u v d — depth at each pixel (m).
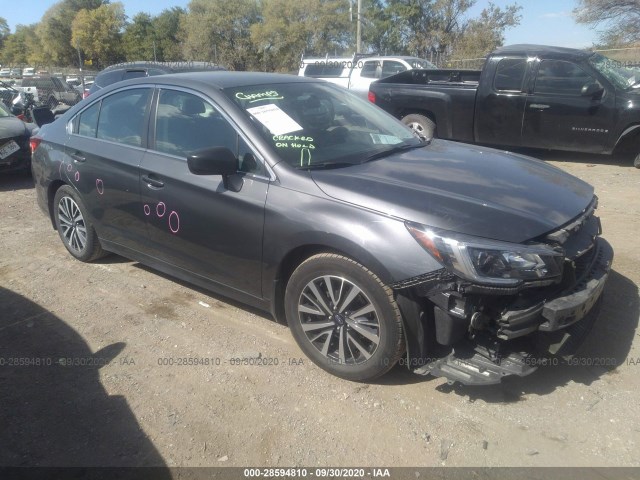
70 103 19.20
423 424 2.87
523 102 8.76
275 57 42.75
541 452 2.67
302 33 41.16
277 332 3.78
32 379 3.32
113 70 11.67
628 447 2.68
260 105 3.68
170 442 2.79
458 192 3.05
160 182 3.83
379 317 2.94
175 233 3.83
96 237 4.73
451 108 9.43
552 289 2.85
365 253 2.86
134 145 4.13
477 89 9.15
